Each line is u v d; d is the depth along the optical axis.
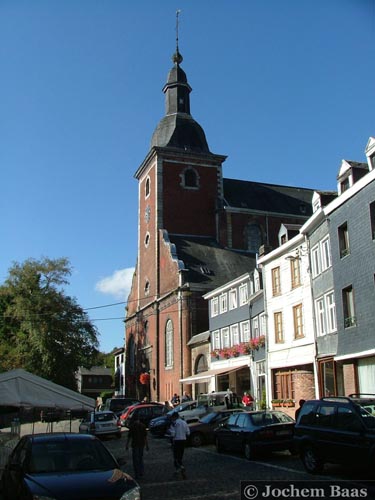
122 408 46.53
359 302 23.20
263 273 35.69
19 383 18.69
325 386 27.47
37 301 51.31
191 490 13.17
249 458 18.41
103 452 10.39
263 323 35.84
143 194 63.94
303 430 14.57
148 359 56.28
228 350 40.94
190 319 48.75
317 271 28.66
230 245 58.66
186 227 59.09
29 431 33.59
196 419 26.72
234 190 64.19
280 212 62.59
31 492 8.61
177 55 65.75
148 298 58.09
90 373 101.81
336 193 28.73
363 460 12.16
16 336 51.81
